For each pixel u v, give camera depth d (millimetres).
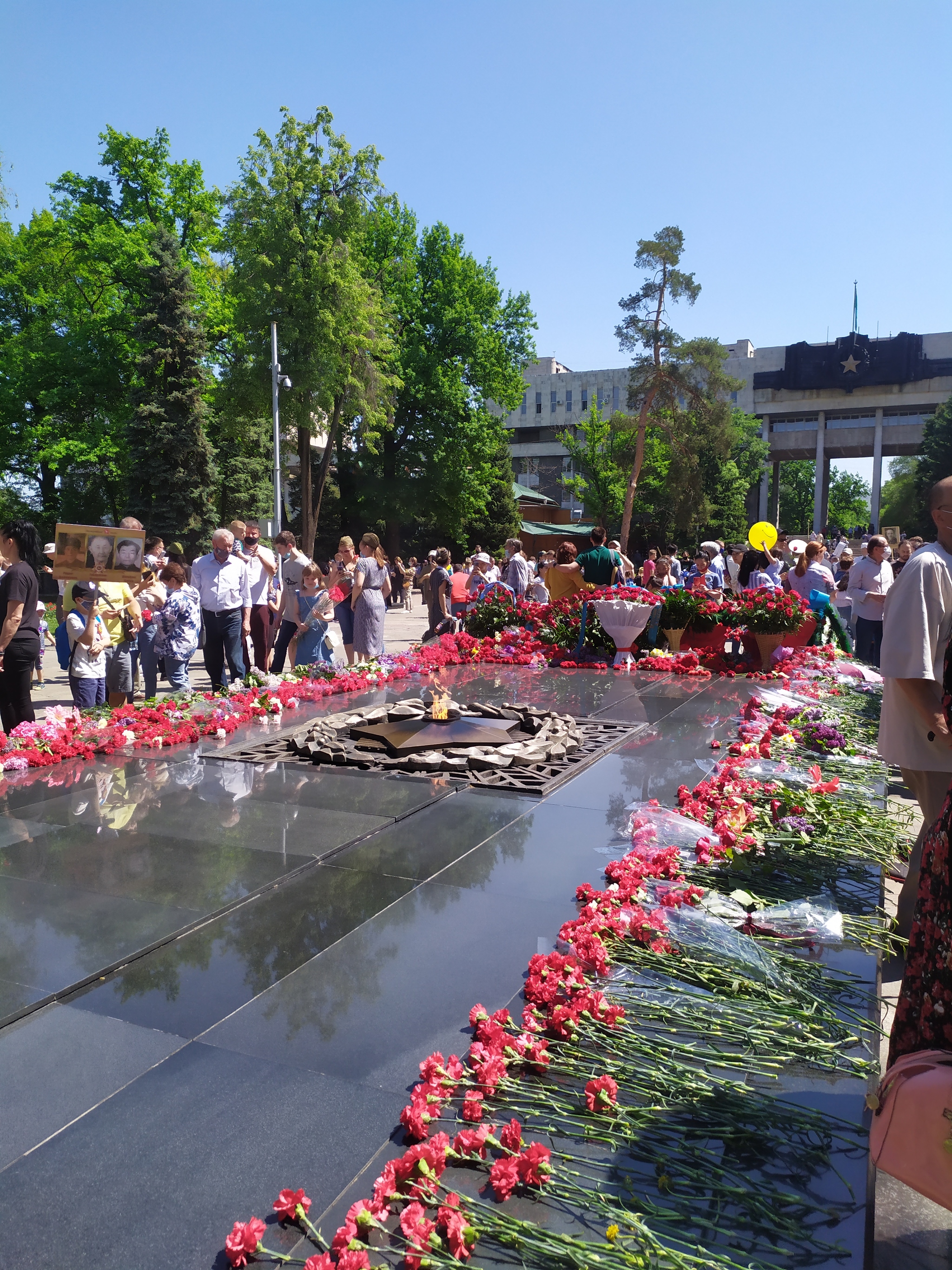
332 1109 2213
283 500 42188
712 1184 1891
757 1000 2641
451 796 4941
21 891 3543
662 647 11273
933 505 3168
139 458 33250
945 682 2680
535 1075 2350
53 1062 2416
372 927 3252
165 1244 1787
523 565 15477
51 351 33625
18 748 5707
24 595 6207
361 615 10258
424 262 41344
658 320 41250
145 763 5664
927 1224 2260
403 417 42250
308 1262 1650
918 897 2250
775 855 3814
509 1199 1885
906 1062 1942
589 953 2824
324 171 30766
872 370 84625
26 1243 1790
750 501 91500
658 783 5234
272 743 6188
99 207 34625
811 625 10734
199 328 34438
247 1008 2693
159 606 8828
